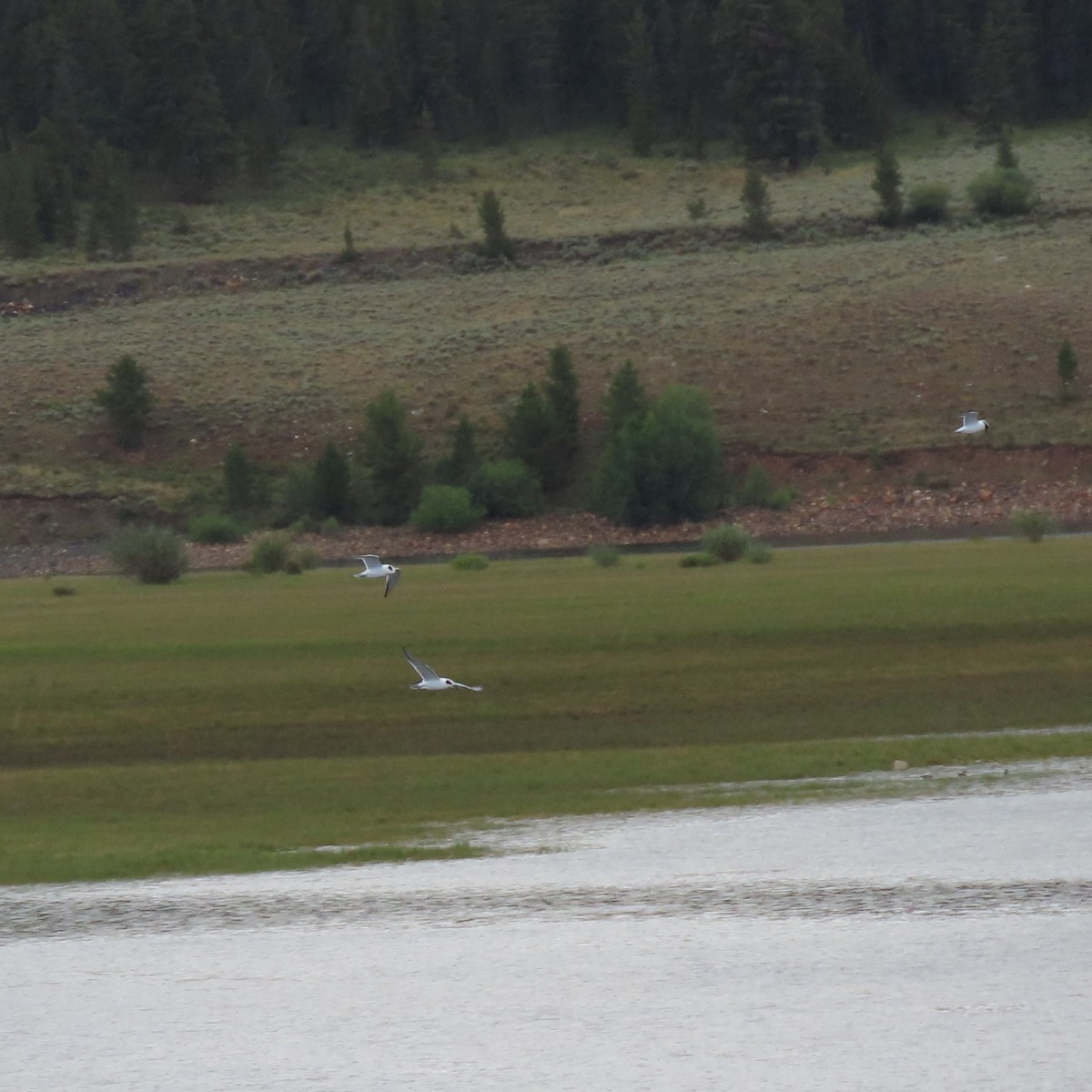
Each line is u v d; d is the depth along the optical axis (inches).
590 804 4330.7
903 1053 2620.6
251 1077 2632.9
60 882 3686.0
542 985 2970.0
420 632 7396.7
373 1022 2824.8
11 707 6131.9
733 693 5856.3
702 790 4448.8
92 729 5762.8
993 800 4185.5
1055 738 4982.8
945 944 3100.4
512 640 7052.2
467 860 3786.9
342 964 3083.2
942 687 5846.5
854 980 2928.2
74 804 4633.4
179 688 6299.2
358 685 6181.1
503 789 4566.9
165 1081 2632.9
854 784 4434.1
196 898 3533.5
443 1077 2613.2
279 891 3570.4
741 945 3125.0
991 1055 2608.3
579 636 7066.9
